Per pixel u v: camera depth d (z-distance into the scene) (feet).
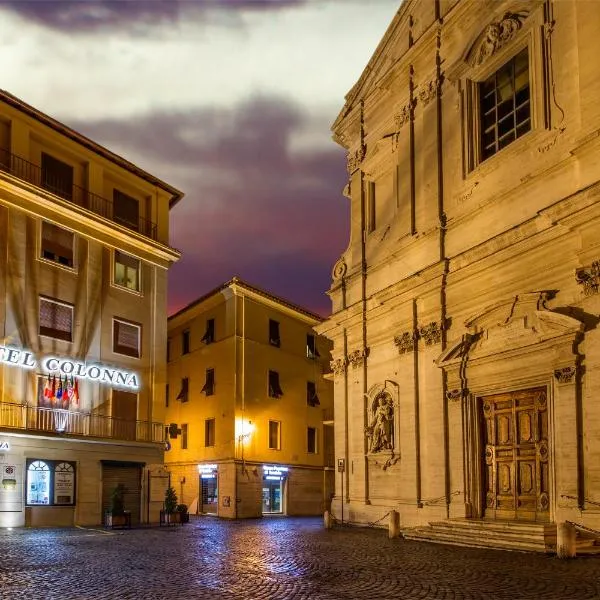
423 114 70.03
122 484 90.07
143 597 30.86
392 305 70.90
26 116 86.48
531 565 39.06
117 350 94.02
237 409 116.26
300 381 133.59
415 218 70.13
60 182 91.20
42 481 80.59
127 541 60.70
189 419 127.75
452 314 62.44
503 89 61.26
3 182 80.89
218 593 31.60
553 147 53.57
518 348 53.72
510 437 55.77
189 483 124.26
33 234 84.84
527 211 55.36
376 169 79.66
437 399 62.39
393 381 69.82
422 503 62.69
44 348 83.76
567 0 53.52
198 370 127.54
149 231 102.94
